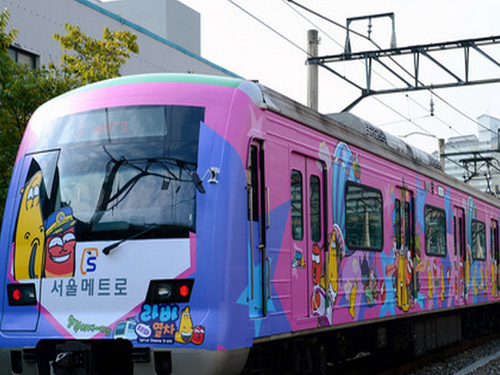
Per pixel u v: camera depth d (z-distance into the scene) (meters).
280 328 7.36
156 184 6.77
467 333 16.73
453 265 13.94
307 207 8.21
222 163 6.72
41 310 6.88
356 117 10.55
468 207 15.37
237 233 6.68
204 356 6.30
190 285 6.47
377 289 10.06
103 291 6.68
